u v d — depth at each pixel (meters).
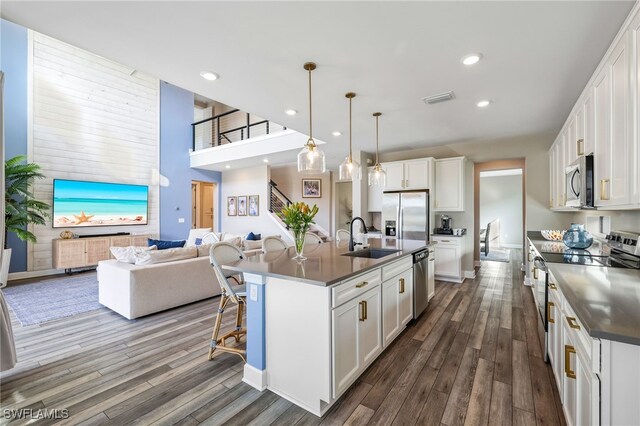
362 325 2.16
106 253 6.04
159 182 7.43
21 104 5.38
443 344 2.73
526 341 2.78
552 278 2.15
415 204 5.07
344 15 1.69
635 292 1.47
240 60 2.21
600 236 3.28
